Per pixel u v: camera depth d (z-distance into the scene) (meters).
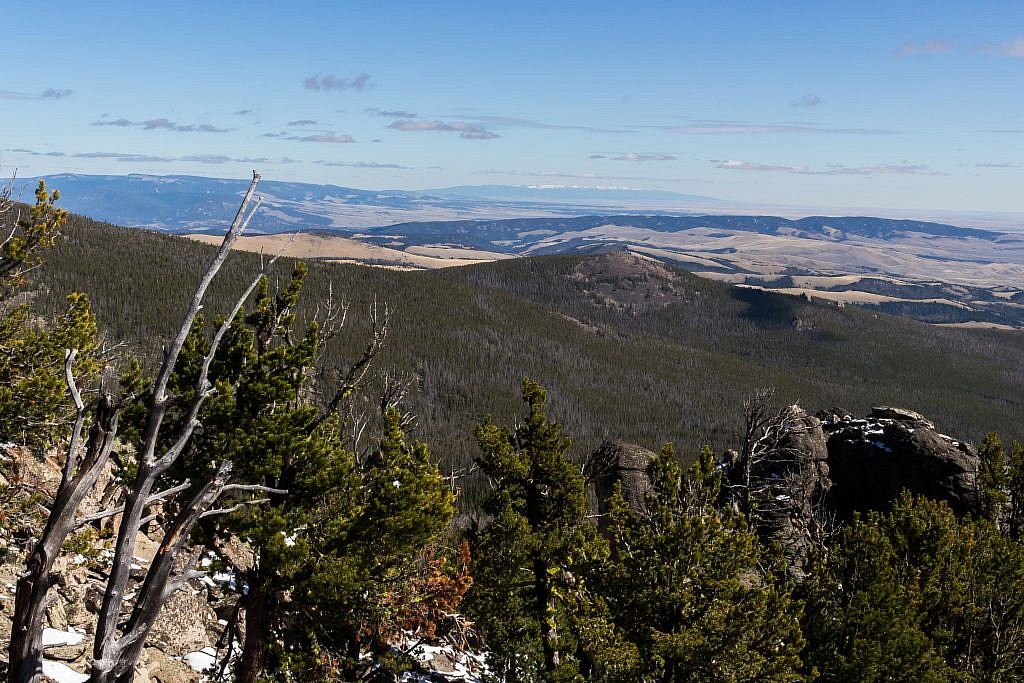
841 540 26.55
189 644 18.11
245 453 15.91
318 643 19.48
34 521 17.48
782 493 34.00
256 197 4.24
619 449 35.84
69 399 17.89
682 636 19.75
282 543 15.90
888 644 21.97
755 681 20.34
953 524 28.69
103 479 19.17
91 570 17.69
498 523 26.75
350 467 17.98
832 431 40.38
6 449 17.83
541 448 27.73
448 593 22.95
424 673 23.41
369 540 17.38
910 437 38.56
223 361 16.69
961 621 25.66
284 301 17.84
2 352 17.47
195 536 16.64
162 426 15.91
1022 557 26.47
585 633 20.91
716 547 21.03
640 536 21.78
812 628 23.28
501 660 26.73
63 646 14.83
